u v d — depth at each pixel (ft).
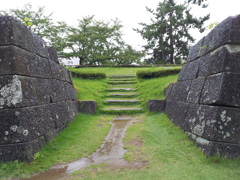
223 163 8.89
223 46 11.01
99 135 14.44
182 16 72.28
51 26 65.26
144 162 9.92
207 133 10.18
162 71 30.32
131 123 17.97
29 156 9.69
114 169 9.32
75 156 10.84
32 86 11.41
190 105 13.51
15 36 10.61
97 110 21.61
